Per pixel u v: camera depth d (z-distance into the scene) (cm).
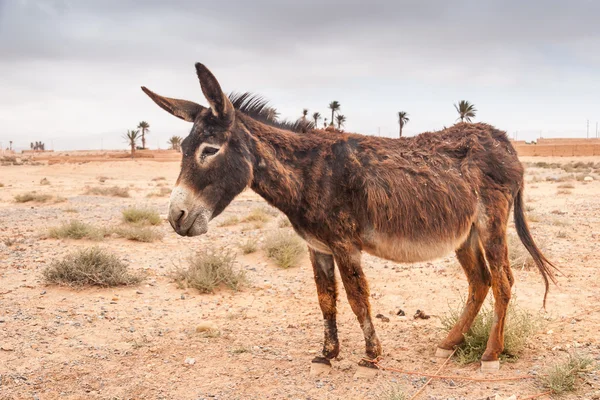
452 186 524
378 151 524
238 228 1411
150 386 508
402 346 604
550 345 576
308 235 514
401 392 477
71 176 4672
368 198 498
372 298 807
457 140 562
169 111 493
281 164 498
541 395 456
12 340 617
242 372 540
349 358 572
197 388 504
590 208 1802
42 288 837
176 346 615
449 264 988
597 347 557
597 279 851
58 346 605
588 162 5962
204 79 458
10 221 1551
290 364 561
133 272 938
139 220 1465
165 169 5666
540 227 1370
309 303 793
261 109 543
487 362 521
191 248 1155
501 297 530
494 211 535
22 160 8119
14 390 495
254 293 848
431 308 750
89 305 762
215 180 475
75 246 1146
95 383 514
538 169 4897
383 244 516
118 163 5922
